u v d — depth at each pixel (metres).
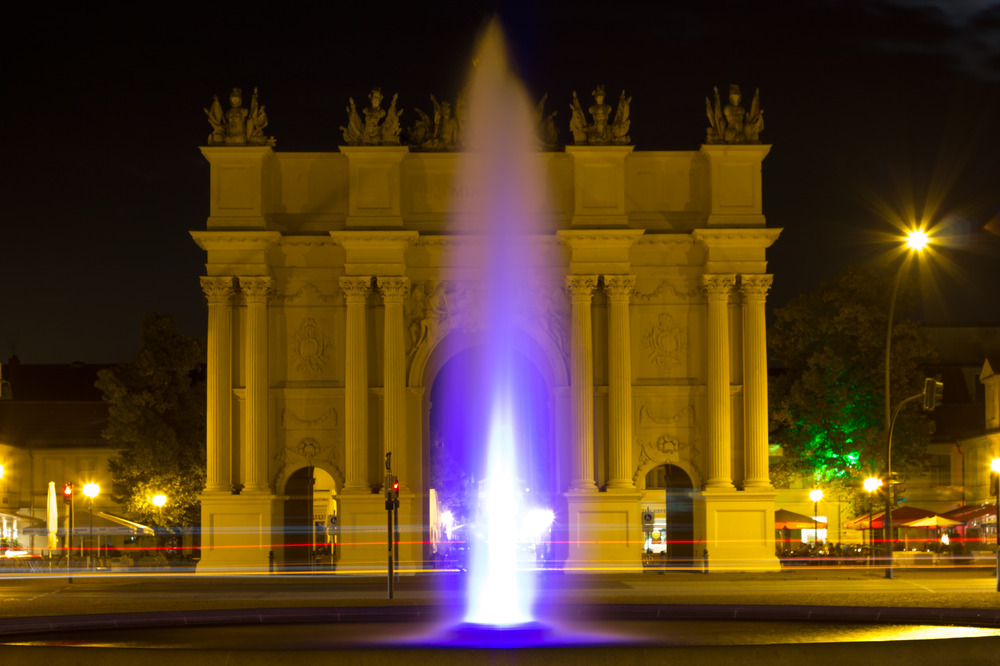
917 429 88.94
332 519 96.69
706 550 76.31
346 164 78.69
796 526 91.06
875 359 88.81
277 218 78.62
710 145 77.06
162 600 54.53
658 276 79.06
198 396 96.81
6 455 115.38
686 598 52.88
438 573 74.44
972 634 37.00
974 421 110.94
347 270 76.75
